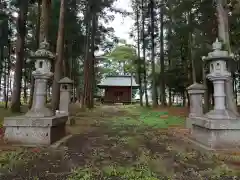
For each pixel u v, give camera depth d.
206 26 12.02
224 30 7.79
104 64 45.12
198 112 8.02
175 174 3.27
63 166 3.60
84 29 19.77
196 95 8.11
